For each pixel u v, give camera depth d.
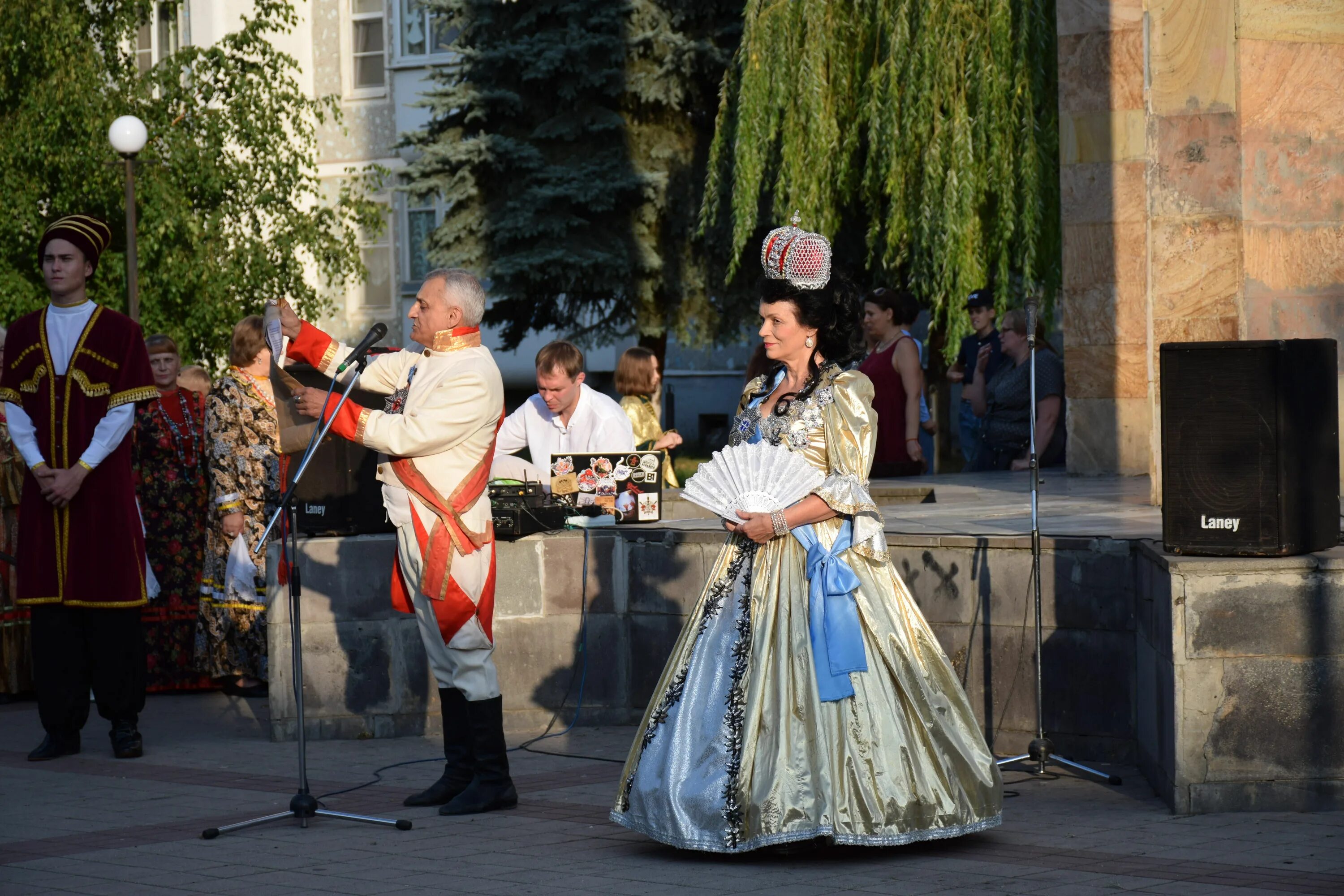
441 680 5.95
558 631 7.61
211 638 8.88
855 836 4.86
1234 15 7.84
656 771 5.06
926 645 5.20
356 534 7.56
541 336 28.34
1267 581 5.41
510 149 20.48
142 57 29.17
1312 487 5.56
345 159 30.09
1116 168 11.16
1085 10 11.27
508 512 7.50
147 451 9.15
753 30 15.62
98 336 7.25
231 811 5.95
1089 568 6.32
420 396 5.75
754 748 4.95
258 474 8.78
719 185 16.88
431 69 22.58
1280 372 5.35
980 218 14.80
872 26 15.39
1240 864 4.79
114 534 7.18
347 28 29.92
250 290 20.20
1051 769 6.29
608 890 4.66
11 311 19.16
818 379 5.24
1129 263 11.16
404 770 6.75
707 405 29.03
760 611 5.12
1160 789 5.74
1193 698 5.43
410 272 30.02
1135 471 11.12
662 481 8.18
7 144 19.19
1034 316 6.16
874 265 17.83
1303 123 7.97
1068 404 11.32
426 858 5.11
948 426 19.27
